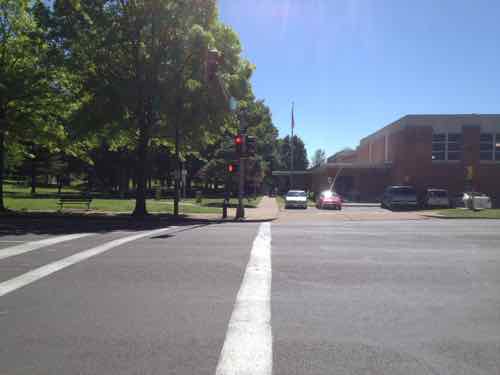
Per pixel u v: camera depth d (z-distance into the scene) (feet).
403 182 124.16
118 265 27.61
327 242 38.55
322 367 13.23
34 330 16.21
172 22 62.95
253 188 146.82
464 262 29.43
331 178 141.69
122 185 144.05
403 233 45.93
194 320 17.35
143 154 67.31
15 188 179.93
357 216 71.97
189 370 12.96
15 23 65.36
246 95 67.21
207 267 27.20
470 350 14.58
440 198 100.42
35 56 64.95
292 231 47.50
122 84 61.93
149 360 13.65
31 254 31.32
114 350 14.40
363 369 13.10
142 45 65.05
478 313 18.51
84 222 58.95
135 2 62.95
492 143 121.08
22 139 73.31
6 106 65.92
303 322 17.22
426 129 122.31
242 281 23.71
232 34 66.64
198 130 68.64
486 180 121.08
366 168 141.28
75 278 24.12
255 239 40.14
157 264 28.02
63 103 67.05
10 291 21.45
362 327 16.74
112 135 71.77
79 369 13.01
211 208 86.53
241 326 16.70
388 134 142.00
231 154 113.19
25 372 12.80
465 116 121.19
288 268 27.12
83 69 62.59
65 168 150.20
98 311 18.42
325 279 24.30
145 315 17.93
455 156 121.80
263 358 13.84
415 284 23.32
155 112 67.00
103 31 61.98
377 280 24.16
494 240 40.37
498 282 23.88
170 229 49.34
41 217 63.72
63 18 61.26
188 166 167.94
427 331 16.34
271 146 207.10
